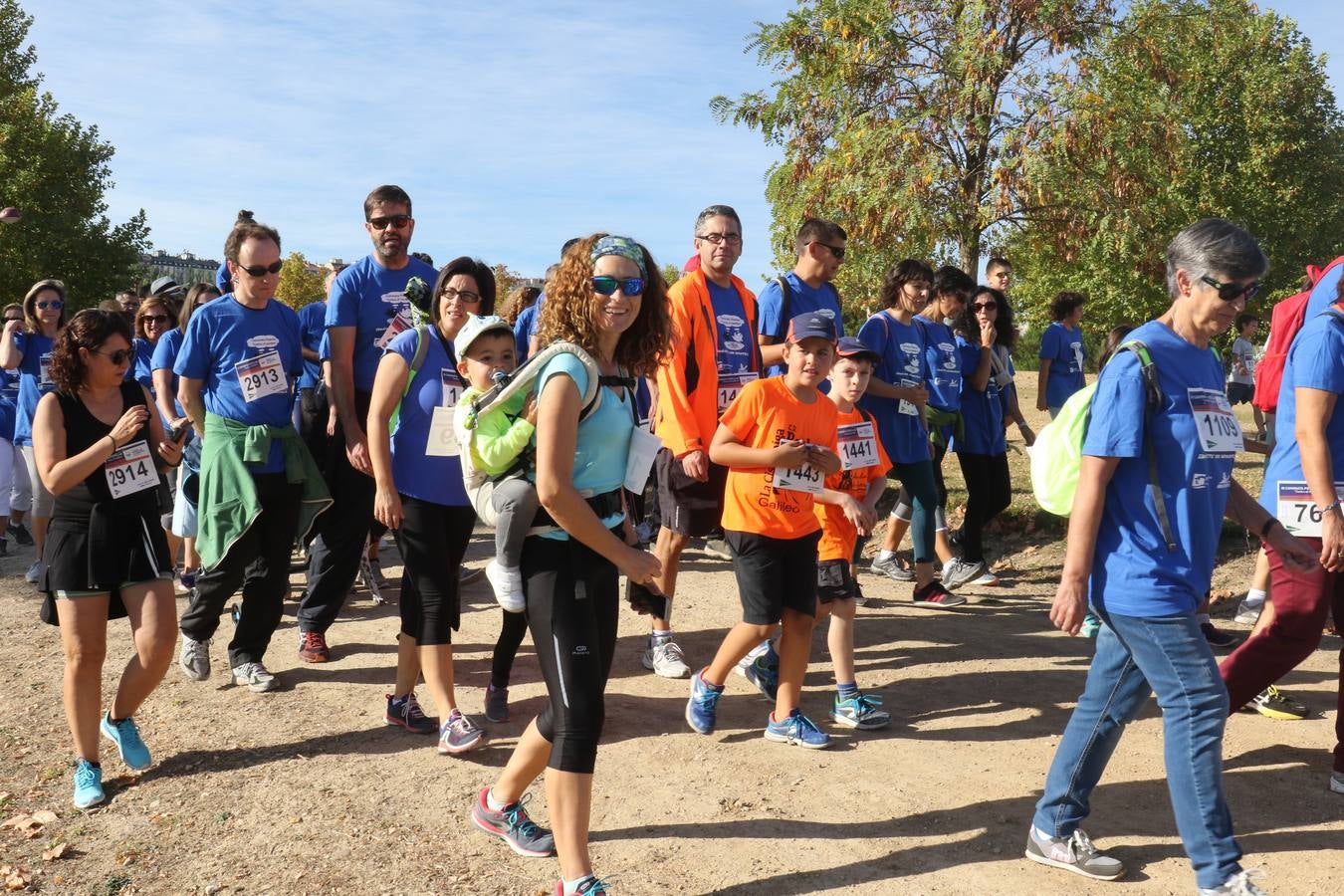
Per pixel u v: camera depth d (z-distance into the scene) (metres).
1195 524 3.27
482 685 5.49
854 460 4.95
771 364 6.19
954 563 7.56
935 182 14.02
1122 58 14.27
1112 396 3.26
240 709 5.18
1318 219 32.12
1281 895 3.35
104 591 4.33
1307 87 32.44
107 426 4.32
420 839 3.81
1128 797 4.06
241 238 5.32
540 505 3.25
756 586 4.52
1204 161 32.38
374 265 5.66
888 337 6.83
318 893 3.48
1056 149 13.55
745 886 3.46
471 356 3.87
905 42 14.90
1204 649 3.27
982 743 4.64
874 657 5.95
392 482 4.45
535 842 3.65
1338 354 3.88
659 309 3.35
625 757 4.52
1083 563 3.30
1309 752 4.50
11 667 5.92
